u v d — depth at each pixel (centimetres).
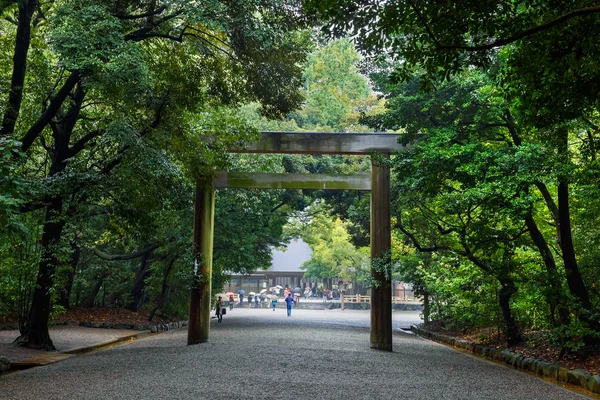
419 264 2370
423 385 1031
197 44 1441
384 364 1308
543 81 920
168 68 1424
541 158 1262
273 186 1809
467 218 1557
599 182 1224
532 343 1542
